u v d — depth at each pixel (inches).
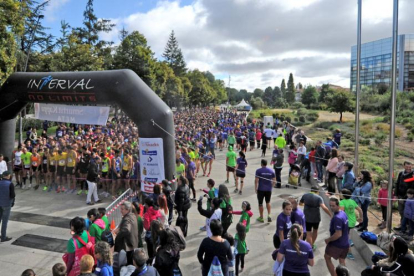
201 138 766.5
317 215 290.5
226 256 198.4
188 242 326.6
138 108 442.3
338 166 431.2
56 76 506.6
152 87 1549.0
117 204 355.9
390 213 319.9
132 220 238.5
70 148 500.4
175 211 405.1
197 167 618.8
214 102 4697.3
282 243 203.2
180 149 555.5
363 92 2236.7
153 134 435.8
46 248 313.1
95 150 499.2
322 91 2888.8
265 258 294.8
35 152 519.5
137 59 1454.2
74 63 1231.5
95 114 509.4
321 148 522.6
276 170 530.9
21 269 272.8
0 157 481.4
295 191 507.5
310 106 2795.3
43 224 373.7
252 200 466.3
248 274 267.1
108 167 485.7
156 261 200.4
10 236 339.3
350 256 296.0
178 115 1727.4
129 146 561.0
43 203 449.7
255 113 2783.0
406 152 846.5
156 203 293.3
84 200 464.8
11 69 662.5
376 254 253.3
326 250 251.6
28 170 523.5
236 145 948.6
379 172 618.2
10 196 323.0
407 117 1461.6
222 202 278.8
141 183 450.3
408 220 319.9
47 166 504.7
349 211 287.7
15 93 532.4
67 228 363.6
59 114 532.7
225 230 278.2
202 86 3149.6
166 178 440.5
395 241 201.5
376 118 1632.6
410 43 2908.5
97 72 482.6
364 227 331.3
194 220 388.5
